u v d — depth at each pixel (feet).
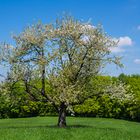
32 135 97.55
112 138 98.12
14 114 204.33
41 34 121.39
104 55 124.06
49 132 104.27
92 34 122.21
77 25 122.93
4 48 121.29
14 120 181.47
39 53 122.01
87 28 122.83
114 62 124.47
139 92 188.65
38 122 165.99
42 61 118.83
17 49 121.39
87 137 97.71
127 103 193.98
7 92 121.08
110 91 125.29
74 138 95.86
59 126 124.98
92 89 126.00
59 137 96.22
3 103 198.90
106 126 146.72
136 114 191.93
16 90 124.06
